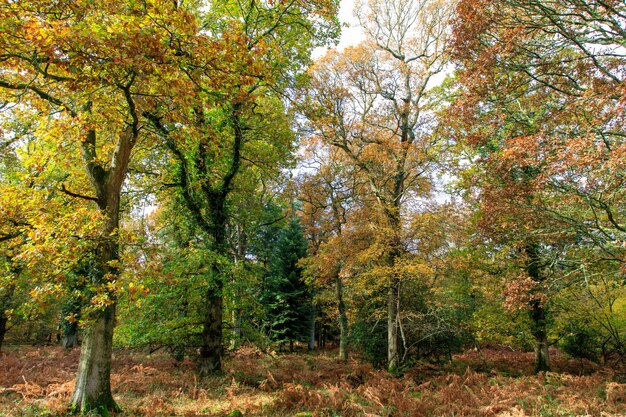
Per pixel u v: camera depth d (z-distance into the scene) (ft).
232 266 41.63
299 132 59.16
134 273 25.12
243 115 44.86
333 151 74.43
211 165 45.19
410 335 54.34
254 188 57.72
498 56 36.88
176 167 44.14
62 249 22.80
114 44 19.56
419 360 54.65
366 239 55.77
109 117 26.43
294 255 89.66
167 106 27.25
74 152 30.89
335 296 71.26
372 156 59.98
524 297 37.86
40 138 28.37
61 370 44.98
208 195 46.19
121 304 36.94
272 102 49.08
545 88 40.09
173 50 21.74
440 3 59.98
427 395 37.06
